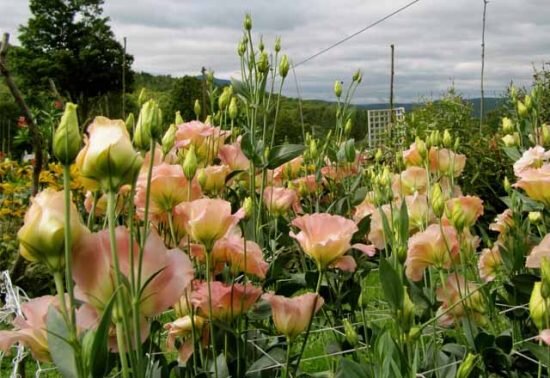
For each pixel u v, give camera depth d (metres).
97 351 0.82
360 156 3.06
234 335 1.57
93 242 0.91
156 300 0.96
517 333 1.88
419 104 8.52
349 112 2.77
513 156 2.52
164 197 1.48
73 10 35.31
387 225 1.48
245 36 2.17
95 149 0.86
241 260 1.45
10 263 5.27
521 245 1.85
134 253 0.96
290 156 2.05
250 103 2.14
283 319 1.39
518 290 1.83
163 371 1.47
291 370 1.62
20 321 1.05
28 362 3.02
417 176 2.37
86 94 34.84
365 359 1.81
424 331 1.90
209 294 1.35
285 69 2.18
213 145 2.20
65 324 0.89
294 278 2.08
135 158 0.87
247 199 1.92
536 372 1.69
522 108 2.55
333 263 1.46
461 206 1.60
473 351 1.61
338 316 2.17
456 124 7.69
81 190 4.10
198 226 1.31
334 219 1.47
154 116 0.97
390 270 1.24
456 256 1.71
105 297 0.91
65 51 34.22
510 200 2.13
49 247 0.84
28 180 6.38
